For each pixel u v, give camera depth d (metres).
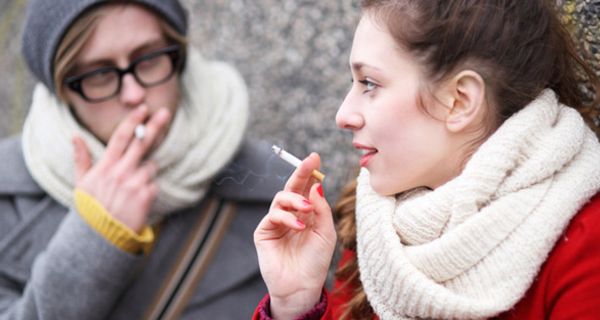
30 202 1.45
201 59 1.50
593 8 0.93
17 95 2.26
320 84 1.68
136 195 1.31
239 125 1.42
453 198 0.79
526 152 0.79
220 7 1.86
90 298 1.29
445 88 0.80
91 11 1.26
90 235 1.29
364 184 0.89
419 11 0.80
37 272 1.31
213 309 1.41
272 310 0.94
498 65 0.81
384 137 0.82
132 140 1.35
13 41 2.26
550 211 0.77
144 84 1.32
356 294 1.00
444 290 0.77
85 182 1.31
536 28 0.83
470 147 0.82
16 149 1.48
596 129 0.92
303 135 1.70
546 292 0.78
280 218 0.89
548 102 0.82
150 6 1.29
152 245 1.41
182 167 1.37
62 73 1.30
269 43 1.77
